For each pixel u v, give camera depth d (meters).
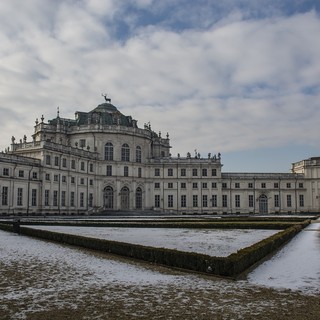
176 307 13.80
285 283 17.42
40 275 19.11
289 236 34.72
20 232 43.03
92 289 16.30
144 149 117.50
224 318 12.64
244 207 119.69
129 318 12.61
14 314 12.96
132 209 112.12
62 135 111.00
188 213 116.06
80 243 30.75
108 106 122.19
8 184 81.19
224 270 18.81
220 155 119.19
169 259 21.80
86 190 105.00
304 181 120.94
